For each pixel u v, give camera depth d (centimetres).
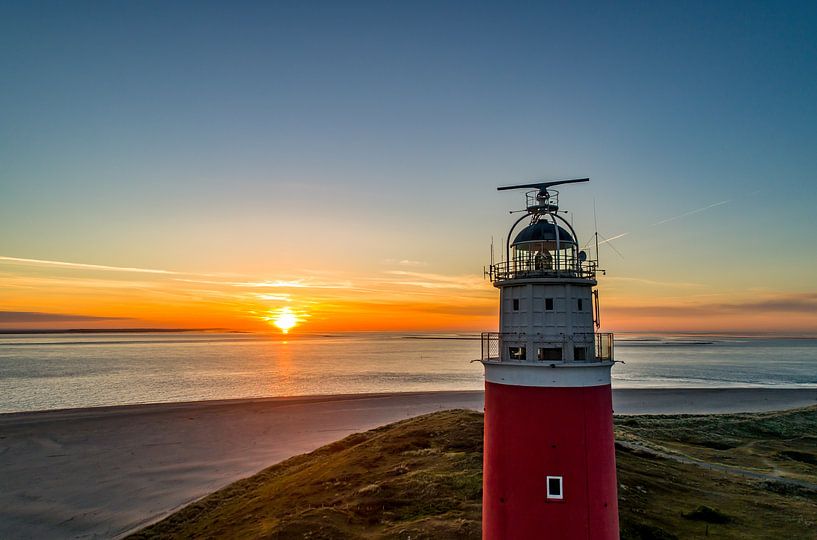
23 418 6612
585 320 1505
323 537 2330
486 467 1524
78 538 3259
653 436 5250
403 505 2683
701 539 2439
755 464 4269
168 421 6488
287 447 5331
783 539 2473
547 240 1536
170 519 3331
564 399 1409
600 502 1396
